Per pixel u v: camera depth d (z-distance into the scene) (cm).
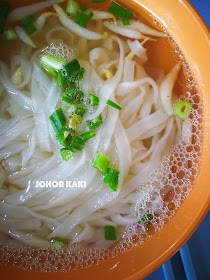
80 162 12
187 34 13
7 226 11
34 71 12
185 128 12
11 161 12
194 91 13
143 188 12
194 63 13
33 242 11
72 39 13
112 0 13
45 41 13
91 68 13
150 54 13
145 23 13
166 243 11
